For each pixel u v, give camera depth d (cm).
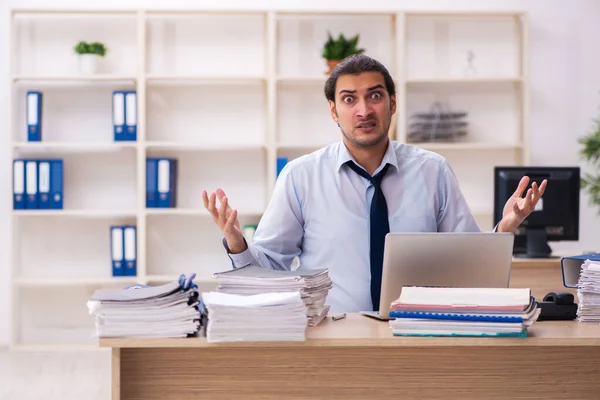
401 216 303
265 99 616
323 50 599
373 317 253
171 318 214
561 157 628
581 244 623
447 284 244
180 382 229
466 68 612
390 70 615
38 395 459
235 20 618
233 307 211
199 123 618
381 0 622
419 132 602
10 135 591
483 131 623
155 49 614
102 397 454
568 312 252
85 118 616
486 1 622
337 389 231
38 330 614
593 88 627
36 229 616
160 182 591
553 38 625
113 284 610
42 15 611
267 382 230
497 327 215
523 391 234
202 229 620
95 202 616
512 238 243
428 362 232
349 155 300
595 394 235
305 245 305
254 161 621
